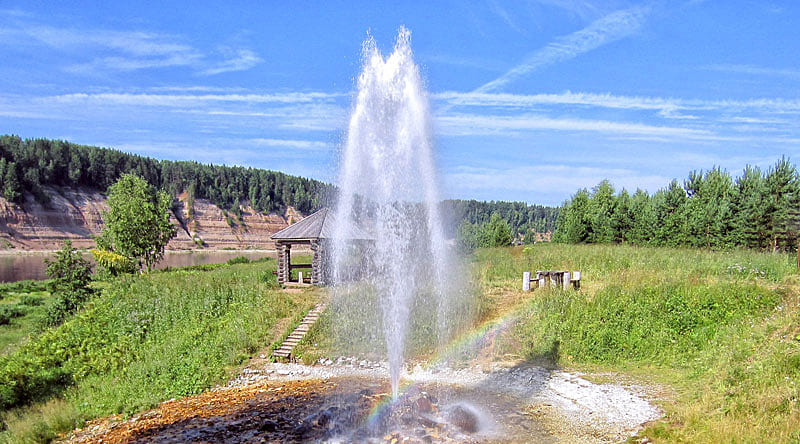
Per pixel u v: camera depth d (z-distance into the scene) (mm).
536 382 14711
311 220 27547
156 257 48719
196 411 13531
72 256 28766
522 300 20781
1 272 67188
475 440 10641
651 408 12227
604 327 17422
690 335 16672
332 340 19203
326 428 11500
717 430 9695
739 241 33719
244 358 18672
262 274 28562
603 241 45375
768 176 35281
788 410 9875
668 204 40875
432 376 15766
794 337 13531
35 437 12805
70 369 19016
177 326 21656
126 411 14477
